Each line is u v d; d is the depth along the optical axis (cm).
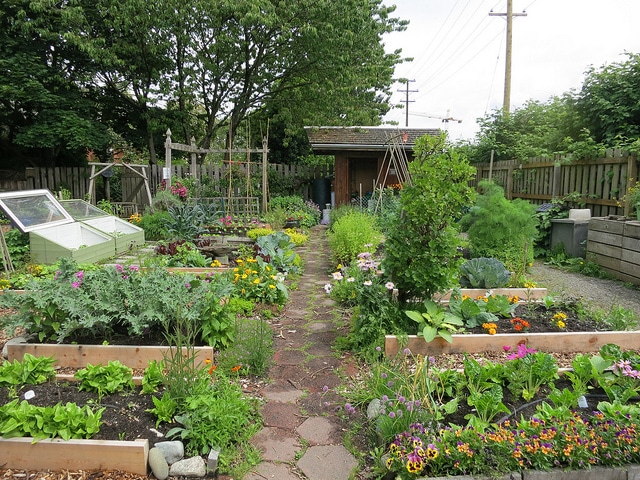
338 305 520
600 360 300
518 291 489
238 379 326
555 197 873
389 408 252
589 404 278
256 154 1972
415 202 379
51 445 227
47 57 1434
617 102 847
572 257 747
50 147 1481
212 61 1548
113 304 355
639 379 288
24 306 345
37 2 1242
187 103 1741
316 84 1600
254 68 1561
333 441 261
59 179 1570
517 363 294
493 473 214
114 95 1630
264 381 333
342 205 1356
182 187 1213
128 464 227
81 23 1305
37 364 296
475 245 720
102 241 775
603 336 366
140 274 416
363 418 279
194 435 241
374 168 1560
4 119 1477
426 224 388
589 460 219
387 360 339
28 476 224
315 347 397
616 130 851
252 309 476
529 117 1355
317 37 1383
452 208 384
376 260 561
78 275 380
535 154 1022
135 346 331
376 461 234
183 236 799
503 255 669
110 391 279
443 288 389
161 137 1747
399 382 284
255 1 1345
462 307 394
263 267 538
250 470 235
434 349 357
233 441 255
